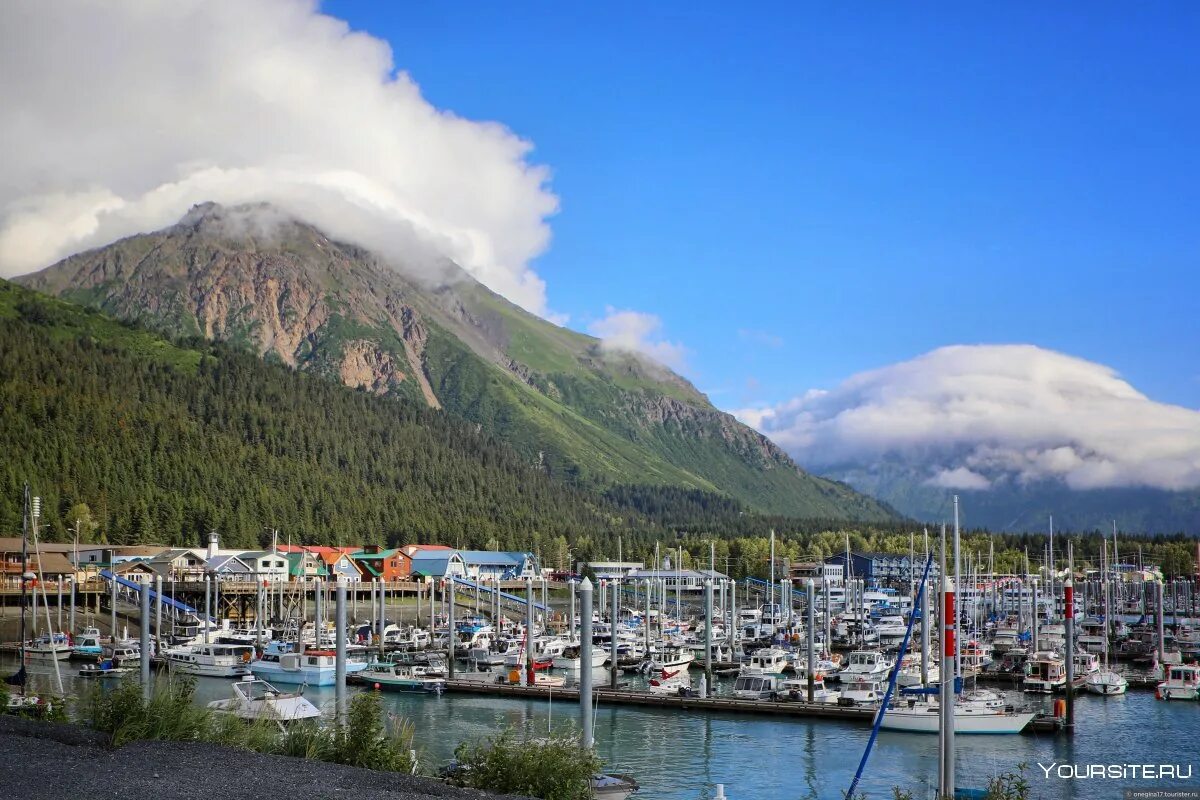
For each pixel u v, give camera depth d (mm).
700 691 106562
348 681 118188
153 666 121562
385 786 34094
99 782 31703
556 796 37281
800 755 82125
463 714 100250
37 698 54688
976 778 74688
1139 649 155875
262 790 32094
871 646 166625
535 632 172000
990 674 123812
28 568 177125
